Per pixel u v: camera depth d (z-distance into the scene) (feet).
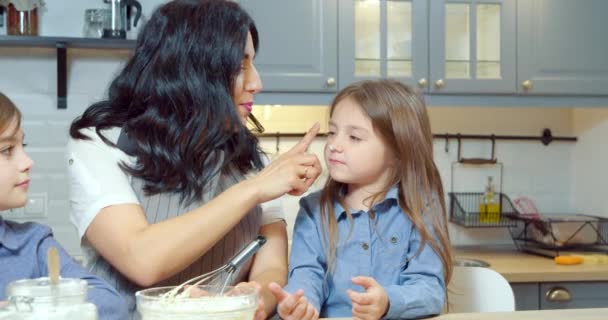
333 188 5.12
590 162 10.03
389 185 5.00
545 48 9.23
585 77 9.32
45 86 8.80
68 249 8.80
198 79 4.29
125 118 4.41
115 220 3.96
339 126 5.01
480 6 9.12
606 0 9.33
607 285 8.26
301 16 8.73
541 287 8.14
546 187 10.37
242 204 3.91
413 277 4.68
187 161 4.29
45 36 8.36
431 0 8.99
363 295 3.90
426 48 9.00
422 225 4.81
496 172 10.24
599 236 9.29
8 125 3.65
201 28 4.33
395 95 5.00
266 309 4.18
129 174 4.27
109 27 8.41
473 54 9.08
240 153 4.58
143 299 2.84
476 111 10.23
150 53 4.42
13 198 3.74
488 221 9.88
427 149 5.01
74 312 2.43
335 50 8.79
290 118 9.64
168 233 3.84
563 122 10.41
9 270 3.84
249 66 4.61
